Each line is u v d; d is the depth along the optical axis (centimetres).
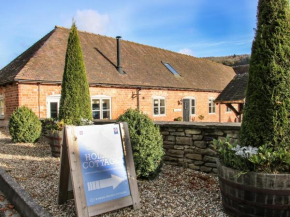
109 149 296
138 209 298
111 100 1253
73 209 302
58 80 1062
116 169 296
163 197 335
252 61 305
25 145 772
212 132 439
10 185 368
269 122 284
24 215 305
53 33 1352
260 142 290
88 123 650
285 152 261
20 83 989
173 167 484
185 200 324
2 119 1153
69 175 299
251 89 302
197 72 2045
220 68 2575
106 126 301
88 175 275
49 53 1191
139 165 387
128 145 312
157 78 1541
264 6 302
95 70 1255
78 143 277
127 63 1499
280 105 281
